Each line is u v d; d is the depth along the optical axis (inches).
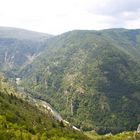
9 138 7140.8
